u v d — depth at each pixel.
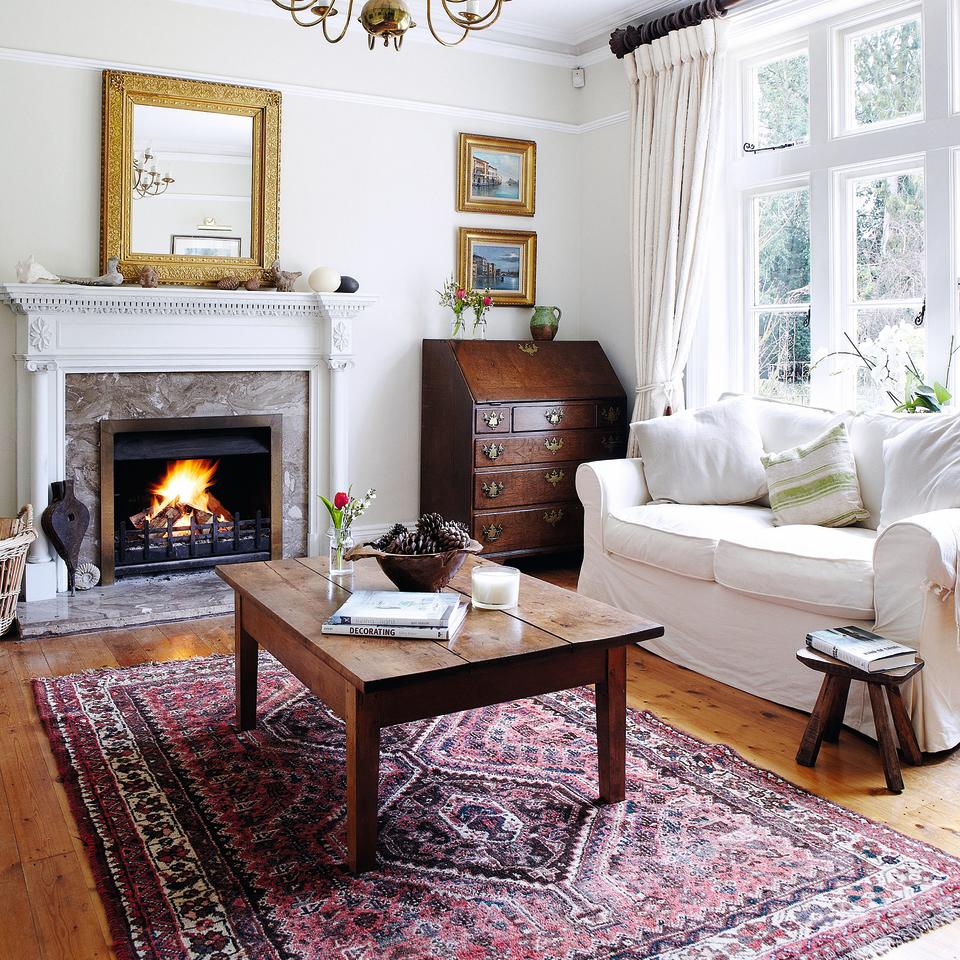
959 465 2.81
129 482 4.42
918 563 2.48
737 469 3.74
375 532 4.87
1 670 3.23
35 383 3.88
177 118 4.19
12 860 1.99
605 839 2.08
